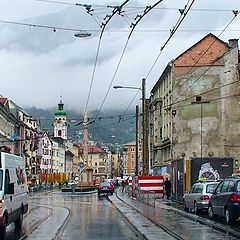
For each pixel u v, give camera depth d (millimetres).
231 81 59969
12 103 93562
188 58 61781
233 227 20812
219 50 61156
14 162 20156
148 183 47406
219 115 60156
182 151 60312
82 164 79750
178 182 41656
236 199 21438
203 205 27297
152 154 80688
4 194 17453
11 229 21266
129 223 23484
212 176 39250
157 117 73438
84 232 19875
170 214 28750
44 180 109312
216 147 59781
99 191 61938
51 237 18219
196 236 17703
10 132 84188
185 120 60781
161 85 72375
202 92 60781
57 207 37594
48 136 126562
